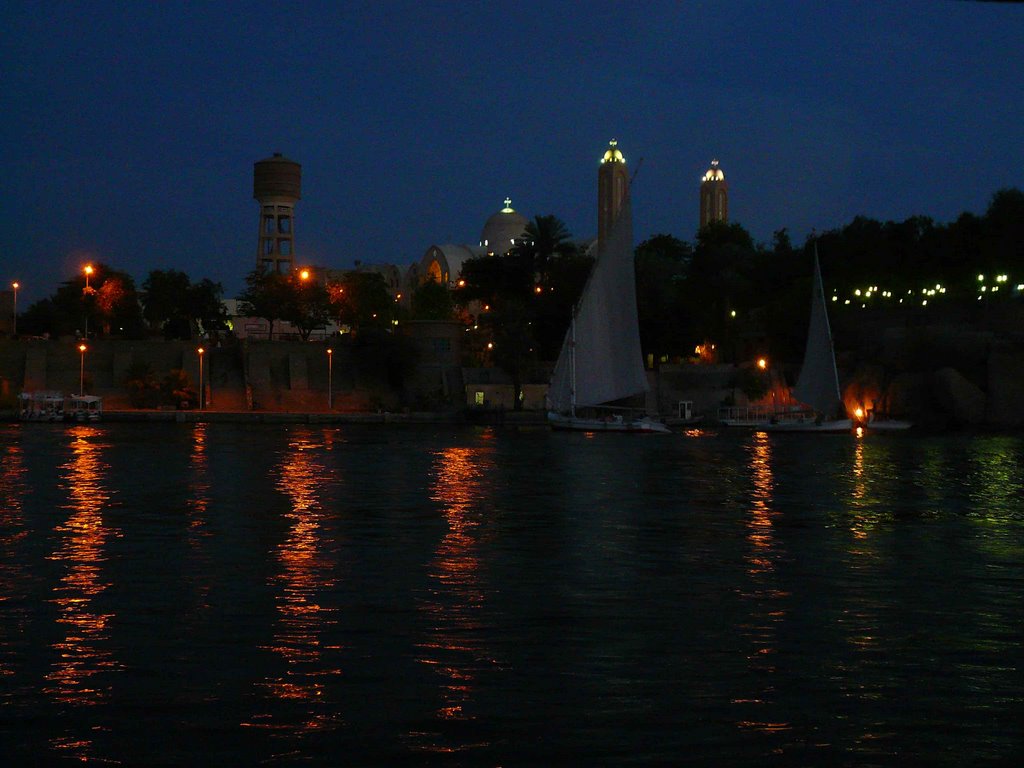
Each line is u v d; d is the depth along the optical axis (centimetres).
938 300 13638
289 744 1321
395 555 2744
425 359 14050
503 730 1375
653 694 1527
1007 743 1347
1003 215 13075
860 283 14488
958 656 1744
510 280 16100
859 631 1919
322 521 3444
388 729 1376
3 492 4316
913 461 6788
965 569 2595
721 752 1306
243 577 2409
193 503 3944
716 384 13375
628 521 3519
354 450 7250
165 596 2188
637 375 9694
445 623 1959
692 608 2109
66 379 13112
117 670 1628
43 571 2473
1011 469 6097
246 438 8700
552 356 14575
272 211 19825
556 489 4638
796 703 1494
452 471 5569
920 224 14650
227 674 1611
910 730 1388
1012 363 11875
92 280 15612
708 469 5947
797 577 2470
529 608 2097
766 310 14600
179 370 13000
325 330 18088
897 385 12375
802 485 4981
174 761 1266
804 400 11444
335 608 2083
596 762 1272
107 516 3538
